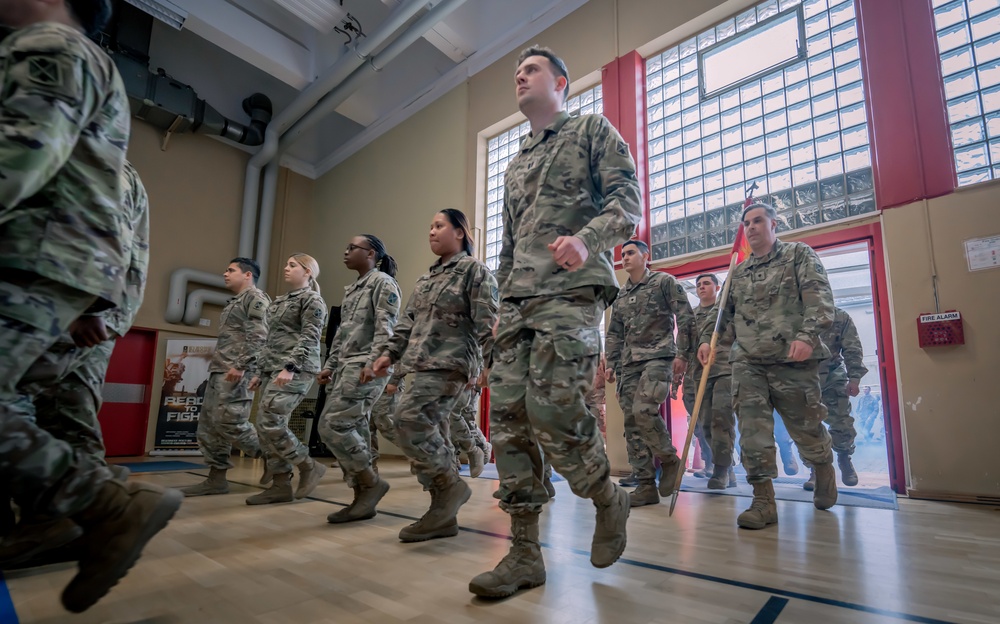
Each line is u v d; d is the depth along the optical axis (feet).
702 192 16.08
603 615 3.83
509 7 22.04
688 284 16.39
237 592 4.38
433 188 24.03
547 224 4.74
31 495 2.78
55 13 3.32
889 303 11.94
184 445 23.86
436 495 6.64
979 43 11.60
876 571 5.01
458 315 6.73
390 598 4.22
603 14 18.93
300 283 10.77
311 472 9.97
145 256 5.32
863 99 13.12
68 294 2.96
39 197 2.93
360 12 23.90
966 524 7.52
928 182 11.60
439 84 24.67
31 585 4.57
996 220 10.64
